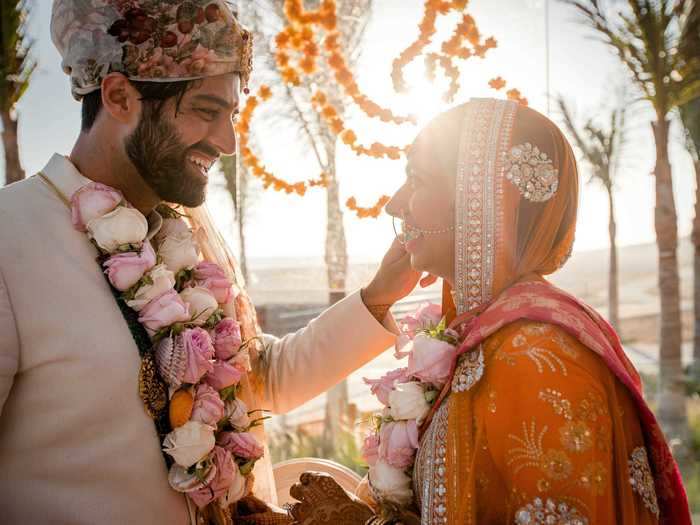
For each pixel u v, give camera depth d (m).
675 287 6.09
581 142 7.23
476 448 1.26
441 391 1.43
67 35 1.52
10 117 3.32
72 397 1.41
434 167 1.46
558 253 1.47
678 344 6.06
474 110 1.44
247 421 1.62
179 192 1.57
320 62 2.73
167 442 1.45
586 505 1.15
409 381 1.53
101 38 1.48
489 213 1.37
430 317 1.66
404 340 1.65
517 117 1.42
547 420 1.18
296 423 5.88
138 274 1.45
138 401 1.44
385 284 1.91
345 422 4.81
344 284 3.34
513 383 1.23
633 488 1.29
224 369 1.55
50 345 1.40
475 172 1.38
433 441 1.37
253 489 1.80
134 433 1.43
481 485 1.26
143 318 1.46
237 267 1.97
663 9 5.39
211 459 1.48
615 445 1.26
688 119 5.82
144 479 1.44
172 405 1.45
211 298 1.56
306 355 1.96
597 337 1.29
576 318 1.29
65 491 1.41
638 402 1.32
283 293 3.86
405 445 1.45
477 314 1.40
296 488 1.63
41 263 1.43
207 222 1.87
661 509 1.42
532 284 1.37
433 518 1.32
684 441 5.68
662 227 6.16
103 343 1.43
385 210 1.58
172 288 1.50
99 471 1.41
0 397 1.36
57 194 1.53
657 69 5.59
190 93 1.51
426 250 1.50
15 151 3.33
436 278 1.86
